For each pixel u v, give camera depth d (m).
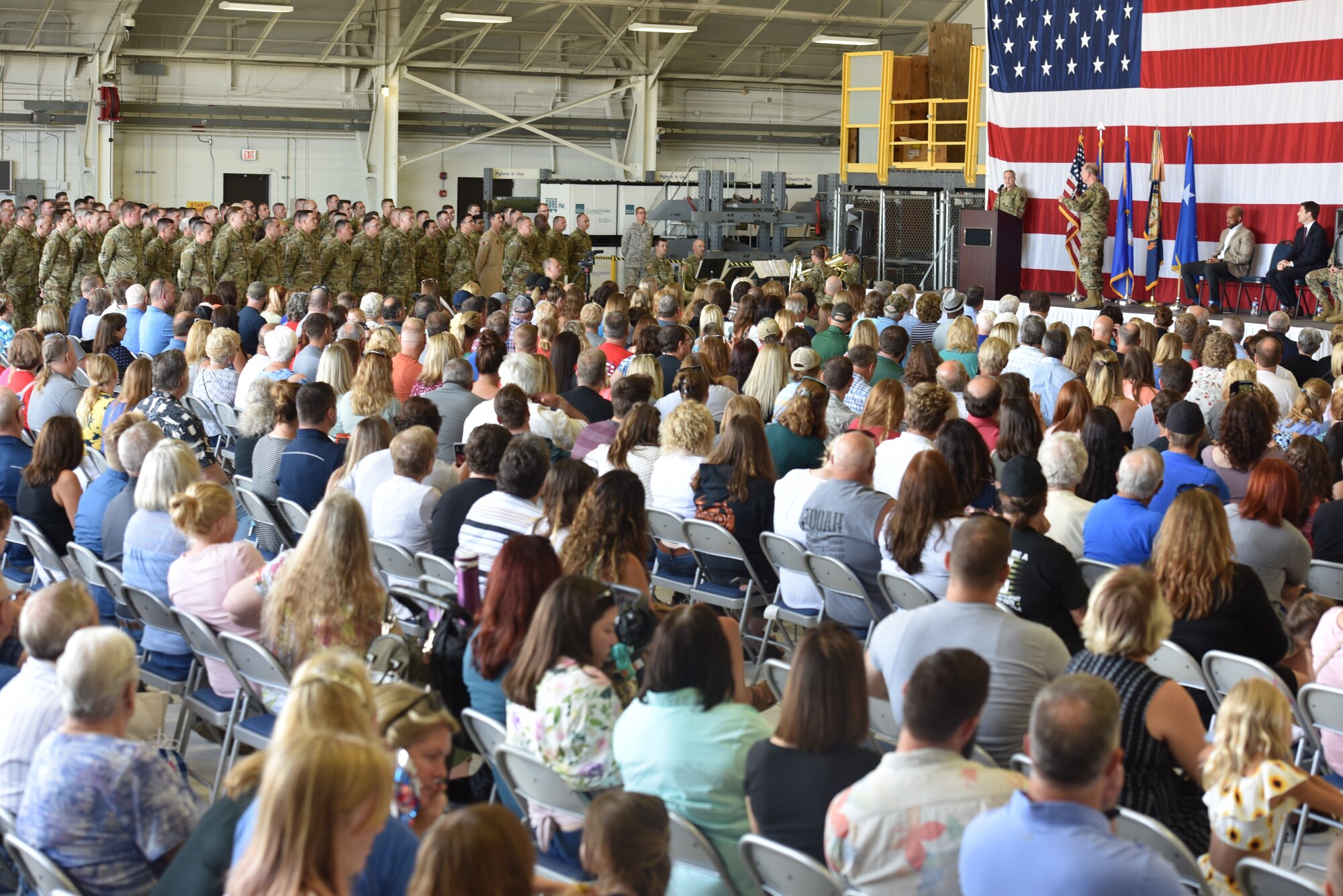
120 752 3.02
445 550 5.41
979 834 2.53
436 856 2.08
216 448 9.19
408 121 28.16
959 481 5.56
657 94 29.77
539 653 3.57
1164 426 7.06
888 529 4.94
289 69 26.91
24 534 5.83
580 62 28.75
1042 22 16.58
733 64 29.88
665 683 3.22
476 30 26.72
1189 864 3.03
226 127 26.61
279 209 18.67
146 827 3.00
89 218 16.62
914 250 20.06
